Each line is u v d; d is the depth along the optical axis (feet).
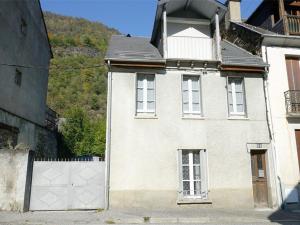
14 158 34.60
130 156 37.52
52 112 74.59
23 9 55.31
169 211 35.17
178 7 43.34
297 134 41.81
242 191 38.40
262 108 41.68
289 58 44.96
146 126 38.65
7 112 47.47
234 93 42.42
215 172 38.47
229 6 58.80
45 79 68.54
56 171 36.42
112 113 38.45
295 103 42.04
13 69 50.42
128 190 36.55
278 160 40.04
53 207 35.45
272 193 38.83
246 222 30.60
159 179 37.32
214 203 37.55
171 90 40.24
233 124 40.40
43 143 64.59
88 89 172.24
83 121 88.33
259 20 56.03
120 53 41.39
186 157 39.24
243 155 39.55
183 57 42.22
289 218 32.14
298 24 46.83
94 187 36.70
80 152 82.48
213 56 42.88
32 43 59.98
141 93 40.34
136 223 29.55
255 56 45.16
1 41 46.24
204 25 44.70
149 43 50.19
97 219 29.89
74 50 240.12
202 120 39.88
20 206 33.37
